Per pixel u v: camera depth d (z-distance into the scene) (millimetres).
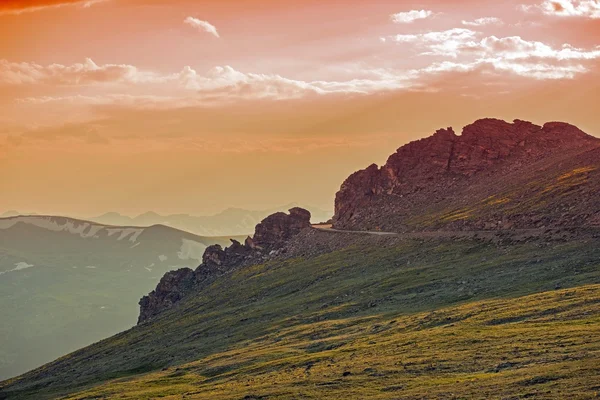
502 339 122875
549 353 107188
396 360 126812
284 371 147125
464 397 94938
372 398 106438
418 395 101500
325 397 113188
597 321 120125
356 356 141125
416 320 160375
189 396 145250
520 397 89000
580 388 86938
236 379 155000
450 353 122625
